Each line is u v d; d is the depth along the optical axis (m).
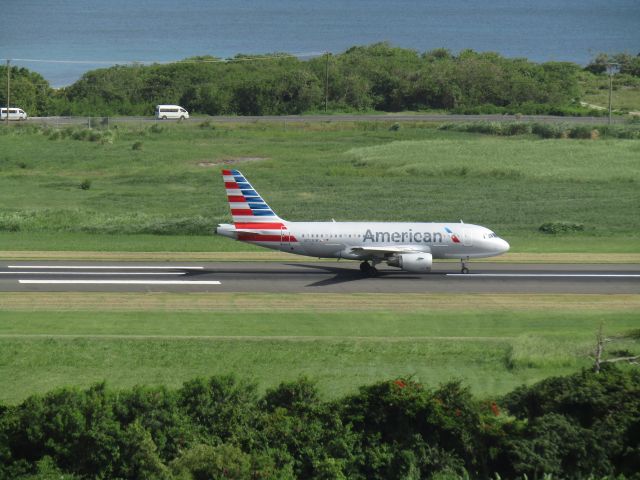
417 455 139.50
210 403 152.38
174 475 129.38
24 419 140.38
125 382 189.25
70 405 143.62
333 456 138.88
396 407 145.75
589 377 155.75
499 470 140.00
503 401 160.88
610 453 137.25
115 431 137.38
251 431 143.12
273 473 130.50
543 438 137.25
